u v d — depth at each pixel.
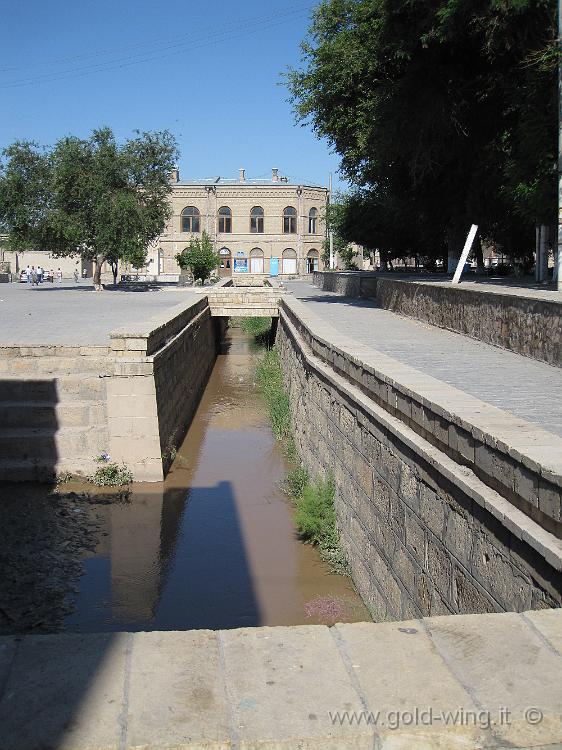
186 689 2.61
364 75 20.09
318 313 20.28
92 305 27.17
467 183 23.42
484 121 19.98
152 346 13.62
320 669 2.74
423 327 15.90
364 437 8.02
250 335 42.69
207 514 11.70
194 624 8.06
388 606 6.91
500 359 10.47
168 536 10.70
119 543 10.41
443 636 2.98
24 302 29.19
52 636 2.93
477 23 15.55
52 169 37.97
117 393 12.94
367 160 23.53
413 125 18.69
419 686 2.65
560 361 9.51
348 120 21.27
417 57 17.55
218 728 2.42
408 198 26.11
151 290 41.19
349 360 9.20
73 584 9.06
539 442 4.35
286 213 70.19
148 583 9.11
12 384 13.09
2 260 68.56
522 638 2.97
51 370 13.48
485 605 4.50
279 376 23.25
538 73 15.16
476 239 30.00
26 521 11.03
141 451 13.00
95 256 39.59
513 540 4.12
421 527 5.85
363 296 28.14
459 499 4.98
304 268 71.12
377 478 7.37
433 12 15.62
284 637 2.96
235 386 25.33
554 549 3.57
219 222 70.06
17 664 2.72
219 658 2.80
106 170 37.59
